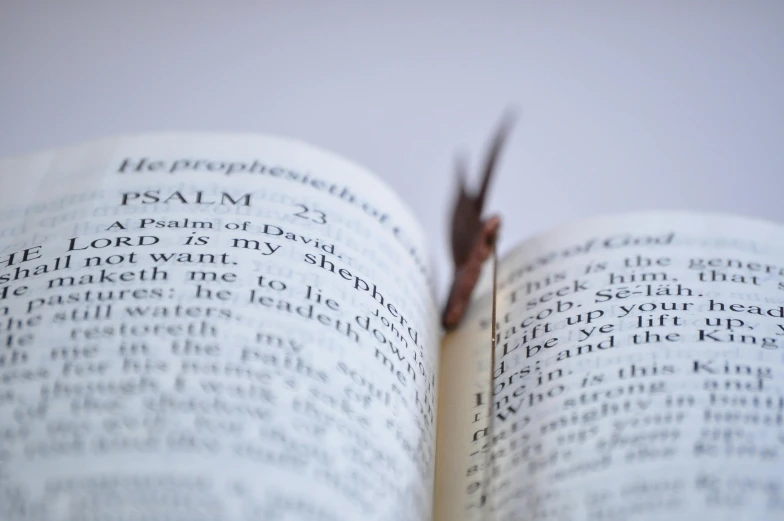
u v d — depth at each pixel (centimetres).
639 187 21
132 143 17
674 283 16
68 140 21
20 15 22
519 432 15
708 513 14
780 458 14
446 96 22
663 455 14
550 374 16
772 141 21
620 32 22
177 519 13
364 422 15
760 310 16
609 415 15
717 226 17
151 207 16
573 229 17
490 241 18
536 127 21
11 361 14
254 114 21
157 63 22
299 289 15
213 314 15
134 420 14
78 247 16
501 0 22
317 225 16
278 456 14
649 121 21
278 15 22
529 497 15
